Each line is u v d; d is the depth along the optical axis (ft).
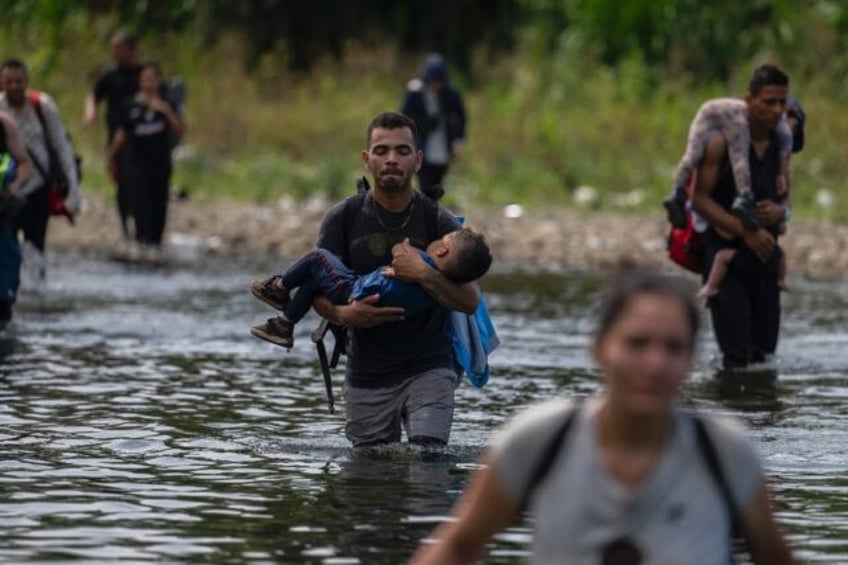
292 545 44.96
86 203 153.28
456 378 56.03
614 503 28.89
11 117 91.45
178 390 69.62
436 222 54.95
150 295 101.91
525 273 116.47
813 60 183.01
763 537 29.45
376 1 216.33
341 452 56.80
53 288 103.71
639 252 127.54
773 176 75.97
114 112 125.18
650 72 188.55
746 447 29.09
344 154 178.40
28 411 64.23
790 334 89.35
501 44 210.59
